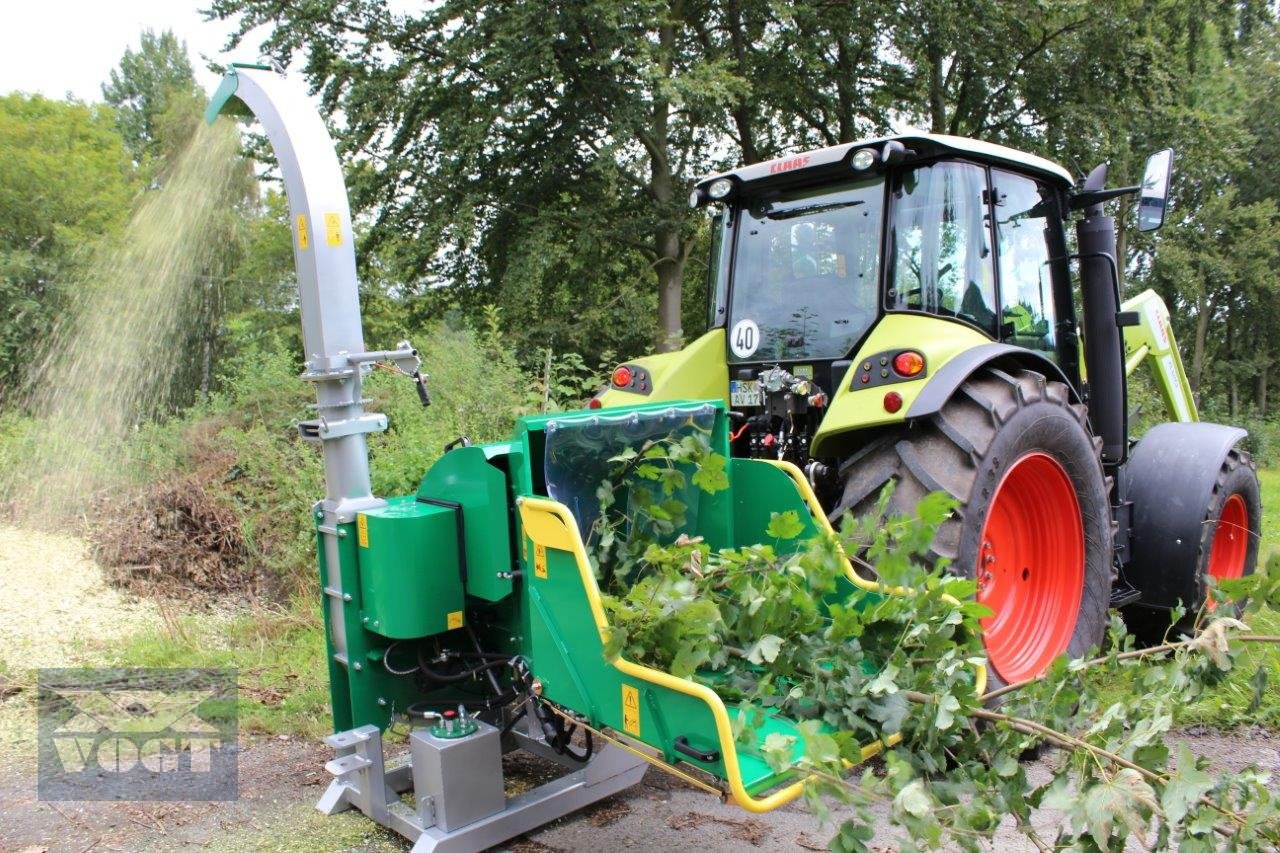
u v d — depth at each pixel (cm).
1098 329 450
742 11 1512
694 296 1805
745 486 305
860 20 1481
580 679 236
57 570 582
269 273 1204
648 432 285
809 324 408
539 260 1385
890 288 386
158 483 675
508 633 293
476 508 276
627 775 316
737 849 283
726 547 306
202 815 306
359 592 295
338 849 283
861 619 236
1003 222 414
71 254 1370
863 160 377
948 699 206
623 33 1260
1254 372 2858
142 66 3912
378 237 1449
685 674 210
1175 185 2480
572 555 232
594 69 1359
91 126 1858
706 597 241
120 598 544
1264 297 2686
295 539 566
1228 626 224
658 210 1488
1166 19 1580
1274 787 323
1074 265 593
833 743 186
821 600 252
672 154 1606
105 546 605
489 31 1324
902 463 335
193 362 1062
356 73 1413
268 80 313
